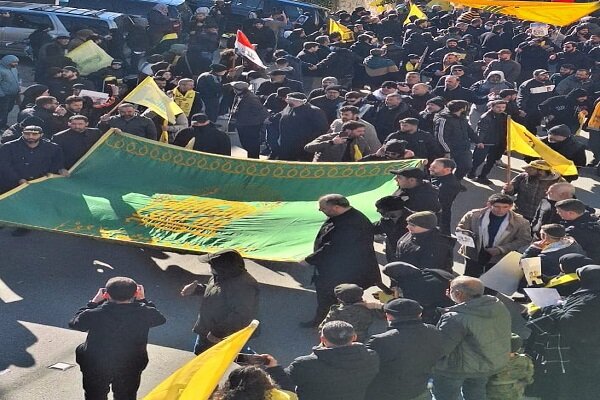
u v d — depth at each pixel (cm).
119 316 671
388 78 1883
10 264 1035
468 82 1673
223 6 2484
